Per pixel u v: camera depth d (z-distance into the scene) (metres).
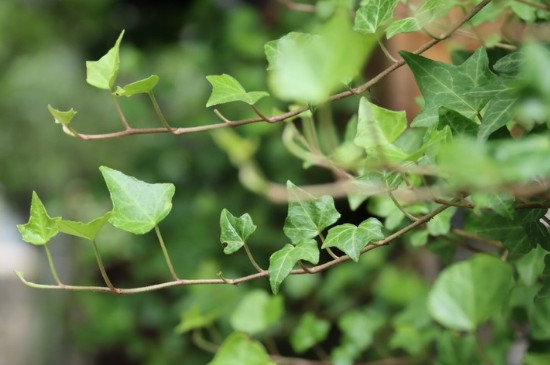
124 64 1.92
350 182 0.69
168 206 0.71
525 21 0.78
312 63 0.54
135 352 1.79
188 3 2.24
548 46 0.68
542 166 0.54
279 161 1.81
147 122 2.00
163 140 1.97
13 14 2.66
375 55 1.01
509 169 0.54
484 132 0.65
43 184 2.74
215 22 2.03
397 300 1.40
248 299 0.97
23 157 2.63
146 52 2.24
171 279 1.82
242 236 0.71
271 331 1.53
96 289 0.69
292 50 0.55
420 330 1.02
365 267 1.53
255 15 1.95
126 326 1.79
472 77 0.69
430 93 0.70
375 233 0.69
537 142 0.54
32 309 2.78
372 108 0.66
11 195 3.06
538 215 0.70
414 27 0.69
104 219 0.68
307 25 1.48
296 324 1.54
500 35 0.81
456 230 0.82
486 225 0.75
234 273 1.62
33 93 2.61
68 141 2.57
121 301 1.85
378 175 0.68
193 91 1.94
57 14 2.64
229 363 0.82
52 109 0.70
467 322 0.82
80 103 2.57
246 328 0.95
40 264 2.75
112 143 2.51
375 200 0.83
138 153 2.02
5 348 2.87
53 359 2.36
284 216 1.85
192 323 0.99
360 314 1.08
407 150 0.80
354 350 1.05
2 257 3.64
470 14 0.69
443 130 0.64
